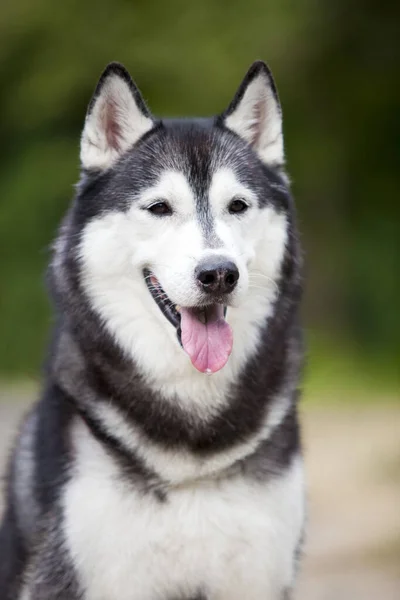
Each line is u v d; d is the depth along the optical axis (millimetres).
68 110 24984
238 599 6609
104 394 6645
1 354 24484
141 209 6637
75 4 24516
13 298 24812
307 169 25516
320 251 25656
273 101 7117
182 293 6324
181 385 6633
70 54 24375
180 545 6359
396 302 25047
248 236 6723
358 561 10539
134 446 6445
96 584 6359
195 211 6625
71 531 6324
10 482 7254
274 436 6633
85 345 6734
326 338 24359
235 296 6344
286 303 6922
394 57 25484
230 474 6469
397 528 11367
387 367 22125
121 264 6645
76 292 6734
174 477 6367
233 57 23875
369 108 25969
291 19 24031
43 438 6758
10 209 24984
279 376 6867
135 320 6676
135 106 6910
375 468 13812
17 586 7031
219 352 6449
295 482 6625
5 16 24453
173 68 23828
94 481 6355
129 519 6312
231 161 6809
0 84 25484
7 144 25969
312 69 25219
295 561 6777
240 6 24203
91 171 6898
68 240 6812
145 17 24344
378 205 26188
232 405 6609
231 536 6391
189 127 6973
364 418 17281
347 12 24859
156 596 6500
